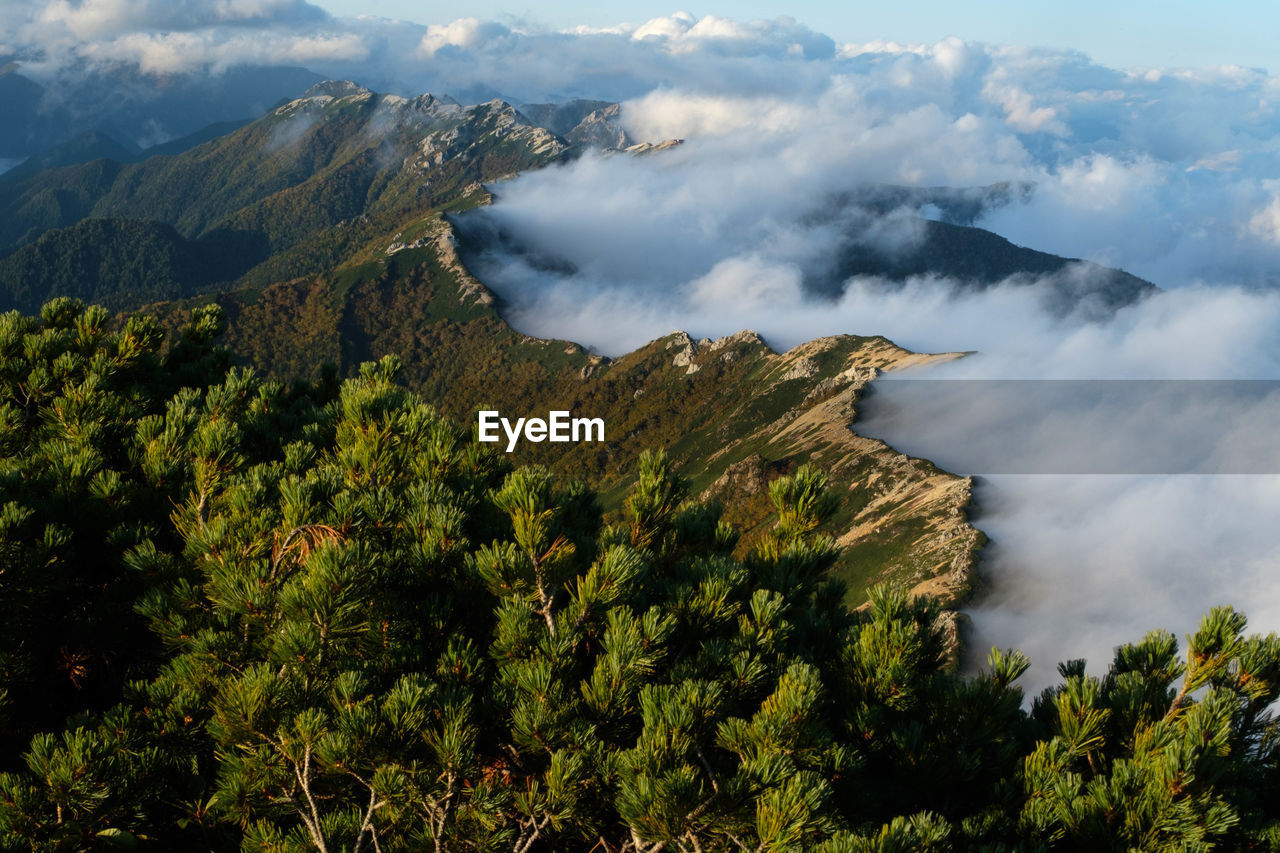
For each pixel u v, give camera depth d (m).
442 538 7.80
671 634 7.20
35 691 8.71
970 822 6.29
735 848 5.79
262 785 6.59
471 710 6.42
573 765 5.92
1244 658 6.40
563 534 8.45
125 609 8.88
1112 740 6.82
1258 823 6.02
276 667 6.84
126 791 6.62
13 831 5.86
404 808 6.76
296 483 7.54
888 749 6.90
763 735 5.85
